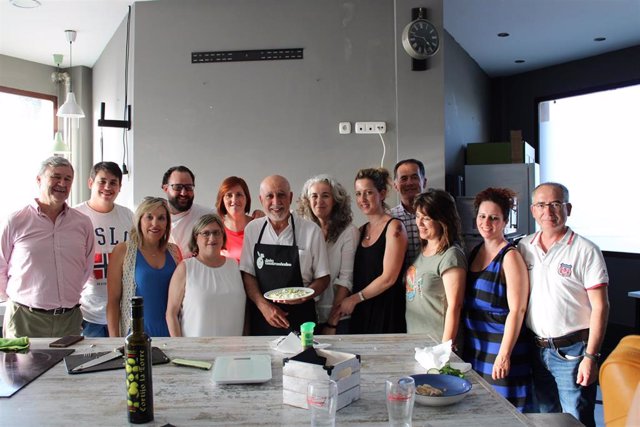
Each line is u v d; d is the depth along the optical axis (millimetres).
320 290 2449
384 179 2650
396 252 2447
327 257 2523
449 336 2201
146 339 1228
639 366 1168
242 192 2969
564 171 6094
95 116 5512
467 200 3723
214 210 3314
